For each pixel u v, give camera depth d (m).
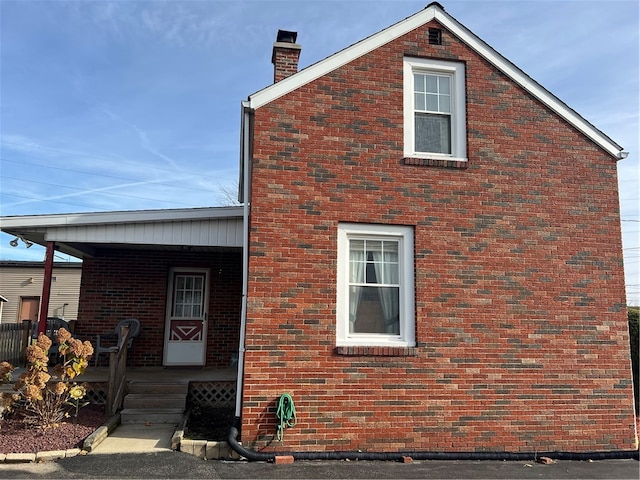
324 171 7.91
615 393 8.20
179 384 9.29
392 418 7.48
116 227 9.85
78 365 7.83
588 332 8.29
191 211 9.96
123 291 11.99
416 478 6.48
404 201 8.07
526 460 7.61
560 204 8.56
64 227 9.72
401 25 8.55
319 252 7.69
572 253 8.46
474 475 6.73
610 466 7.41
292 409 7.18
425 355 7.72
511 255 8.25
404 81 8.47
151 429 8.03
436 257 8.03
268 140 7.82
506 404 7.83
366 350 7.54
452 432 7.61
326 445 7.25
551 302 8.24
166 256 12.28
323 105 8.07
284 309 7.45
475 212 8.26
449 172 8.30
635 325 12.88
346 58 8.26
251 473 6.38
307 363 7.38
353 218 7.87
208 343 12.16
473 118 8.54
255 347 7.29
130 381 9.35
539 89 8.80
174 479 5.95
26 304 23.42
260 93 7.90
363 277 7.94
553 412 7.95
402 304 7.88
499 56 8.78
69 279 23.77
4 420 7.79
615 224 8.72
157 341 11.95
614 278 8.55
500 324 8.02
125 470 6.17
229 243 10.12
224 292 12.40
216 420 8.66
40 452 6.55
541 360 8.05
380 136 8.16
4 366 7.77
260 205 7.64
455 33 8.73
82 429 7.51
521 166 8.54
